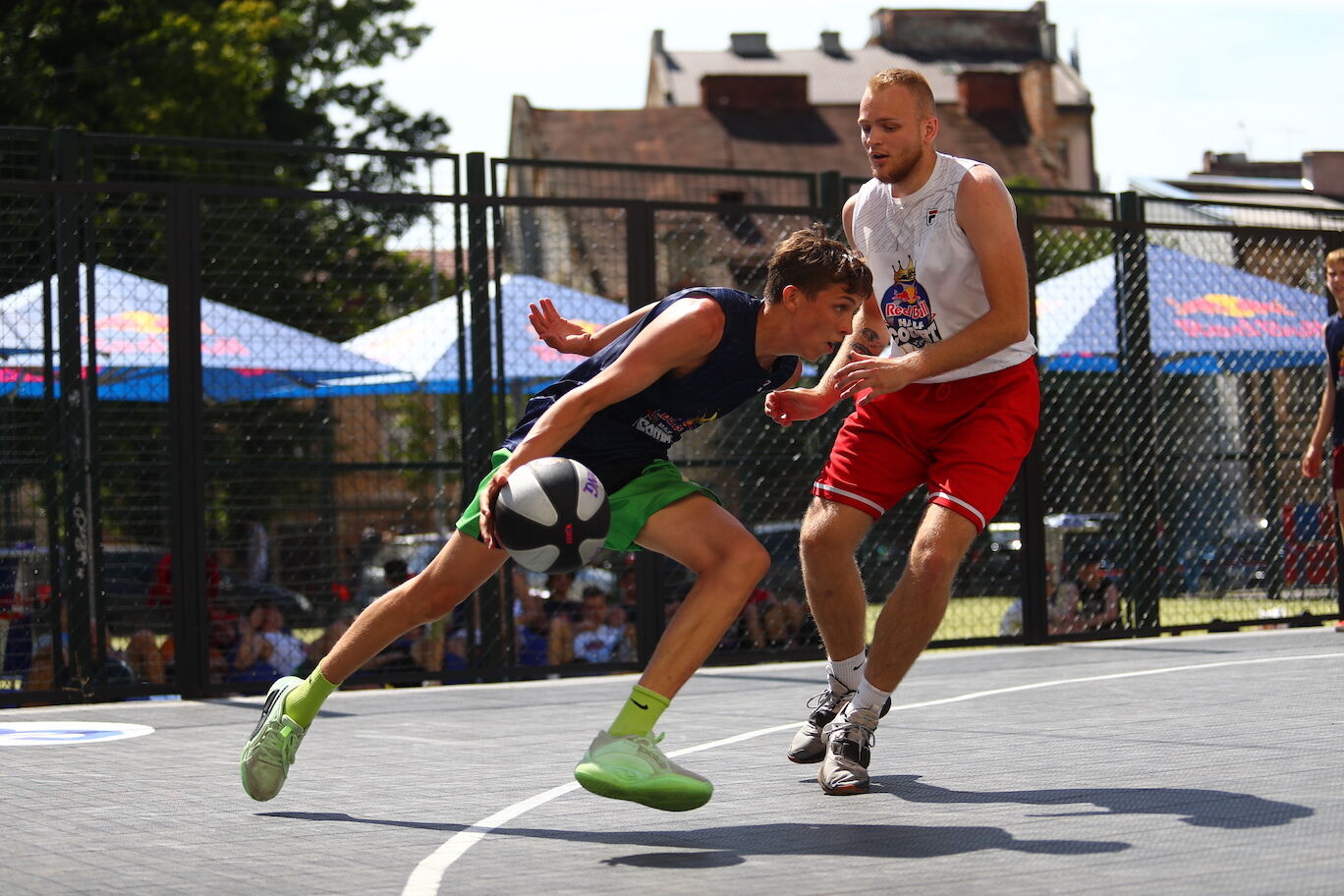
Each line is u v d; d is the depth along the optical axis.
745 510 7.14
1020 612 7.49
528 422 3.16
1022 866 2.46
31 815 3.16
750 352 3.00
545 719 4.93
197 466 6.07
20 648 6.06
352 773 3.74
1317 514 8.29
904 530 7.56
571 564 2.89
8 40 17.25
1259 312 8.55
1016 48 50.91
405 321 7.63
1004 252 3.39
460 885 2.40
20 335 6.45
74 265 6.02
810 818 2.98
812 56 49.09
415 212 6.88
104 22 17.62
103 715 5.35
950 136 44.44
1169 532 8.27
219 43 18.66
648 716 2.83
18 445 6.52
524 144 38.91
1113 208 7.78
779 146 40.56
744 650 6.95
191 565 6.05
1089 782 3.32
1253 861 2.45
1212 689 5.11
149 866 2.61
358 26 24.84
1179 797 3.09
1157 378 8.54
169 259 6.06
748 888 2.35
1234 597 8.31
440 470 6.72
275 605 6.64
